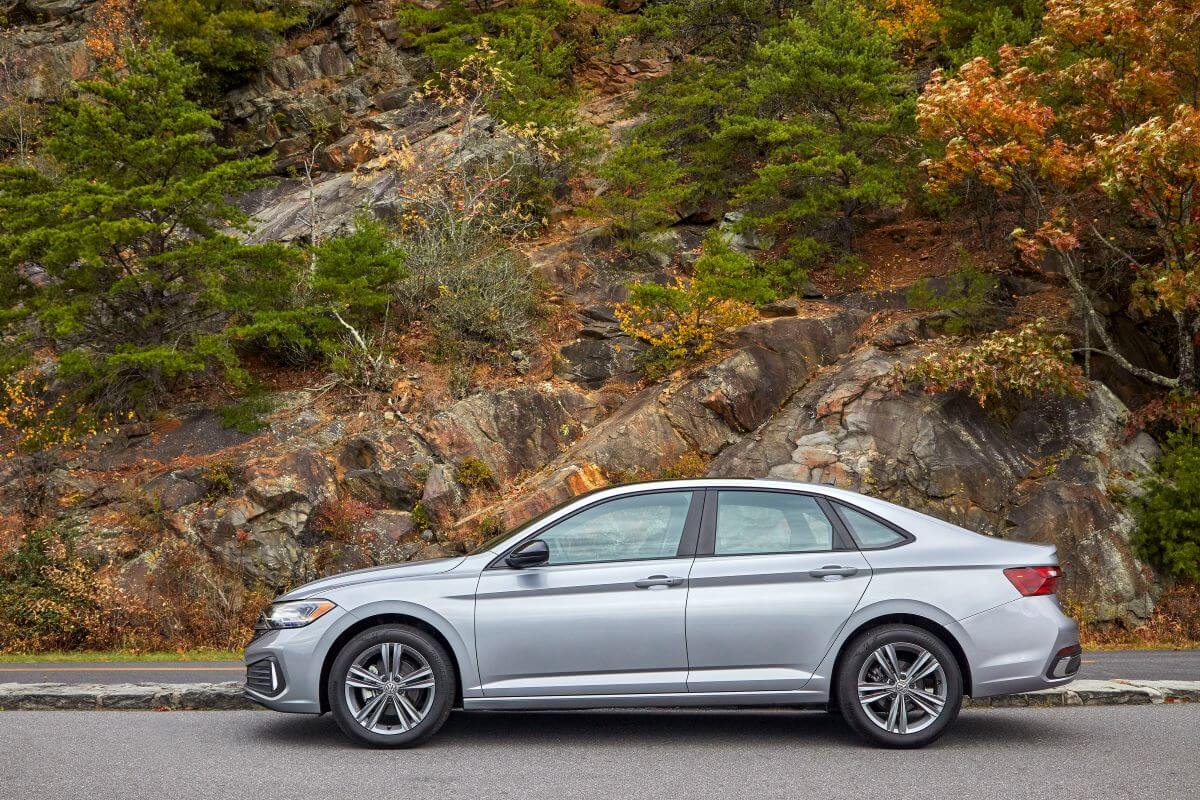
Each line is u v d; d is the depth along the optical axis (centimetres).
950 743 638
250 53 3161
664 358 1978
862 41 2278
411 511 1706
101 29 3156
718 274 1958
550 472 1759
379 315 2088
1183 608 1577
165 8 3100
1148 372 1788
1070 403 1791
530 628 623
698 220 2492
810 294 2192
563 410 1884
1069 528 1595
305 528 1642
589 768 572
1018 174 1798
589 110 3012
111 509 1702
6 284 1861
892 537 646
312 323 1977
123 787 526
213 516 1636
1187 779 545
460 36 2930
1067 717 724
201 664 1199
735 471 1702
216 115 3122
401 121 2930
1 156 2919
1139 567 1595
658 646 623
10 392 1805
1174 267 1723
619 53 3291
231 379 1861
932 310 2027
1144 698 783
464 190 2316
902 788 525
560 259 2317
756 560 636
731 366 1864
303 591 649
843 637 623
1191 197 1652
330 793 514
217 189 1880
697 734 671
